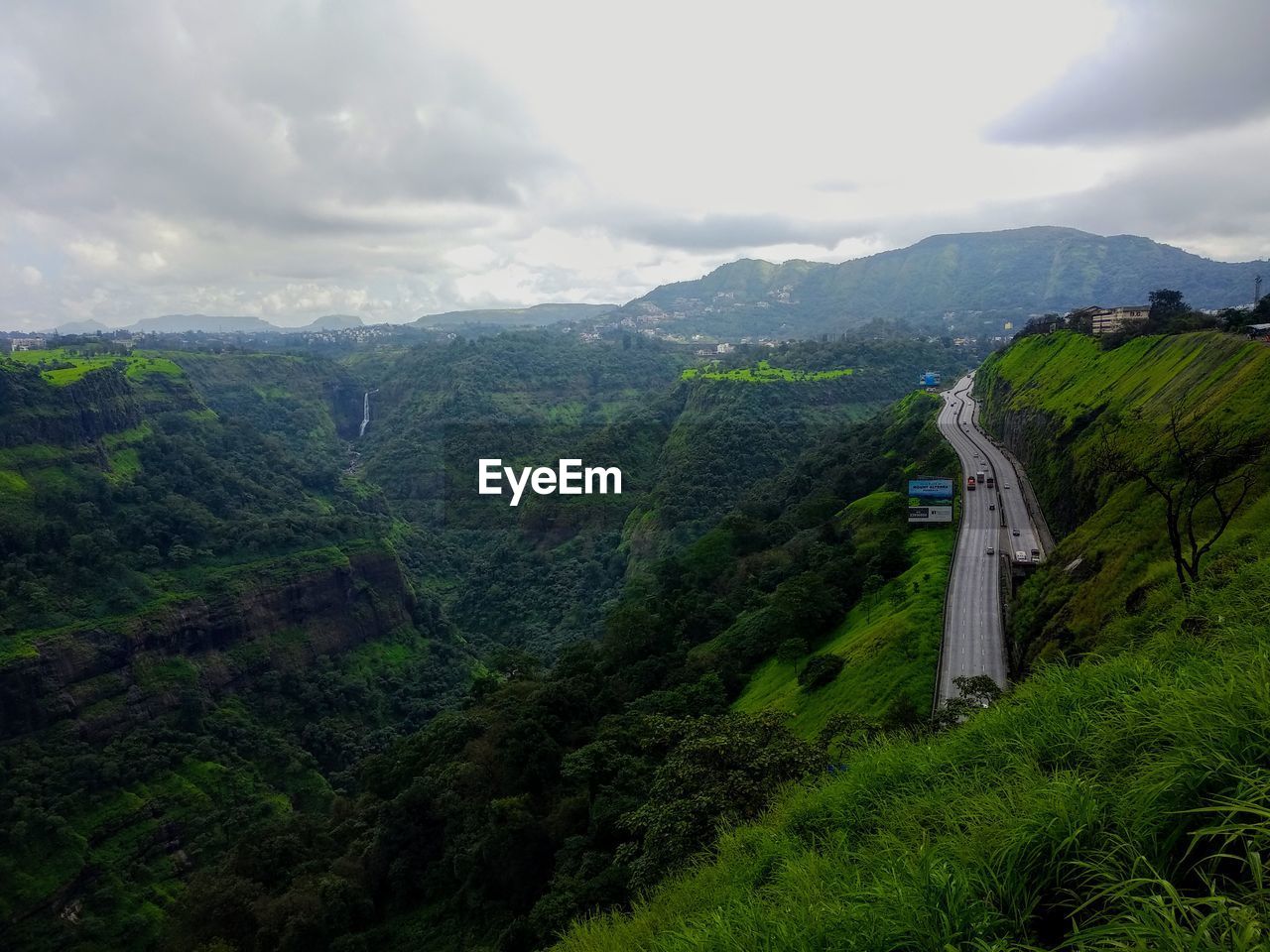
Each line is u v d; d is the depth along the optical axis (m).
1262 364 35.00
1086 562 32.00
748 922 6.02
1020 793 5.76
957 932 4.54
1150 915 3.82
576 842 28.02
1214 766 4.53
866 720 20.84
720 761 17.70
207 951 31.86
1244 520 23.61
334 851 41.84
